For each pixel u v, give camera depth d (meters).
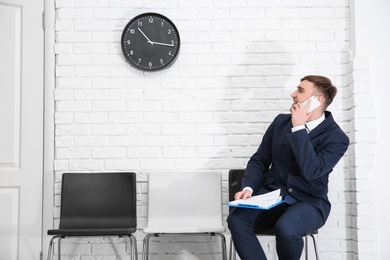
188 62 3.47
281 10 3.49
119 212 3.21
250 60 3.48
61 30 3.46
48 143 3.41
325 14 3.49
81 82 3.45
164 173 3.28
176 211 3.22
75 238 3.36
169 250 3.38
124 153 3.42
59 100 3.44
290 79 3.46
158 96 3.46
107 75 3.46
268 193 2.58
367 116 3.30
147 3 3.48
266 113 3.46
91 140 3.42
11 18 3.46
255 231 2.67
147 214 3.24
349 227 3.39
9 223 3.35
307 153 2.51
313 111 2.70
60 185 3.40
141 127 3.44
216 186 3.26
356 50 3.37
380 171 3.29
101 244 3.37
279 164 2.75
